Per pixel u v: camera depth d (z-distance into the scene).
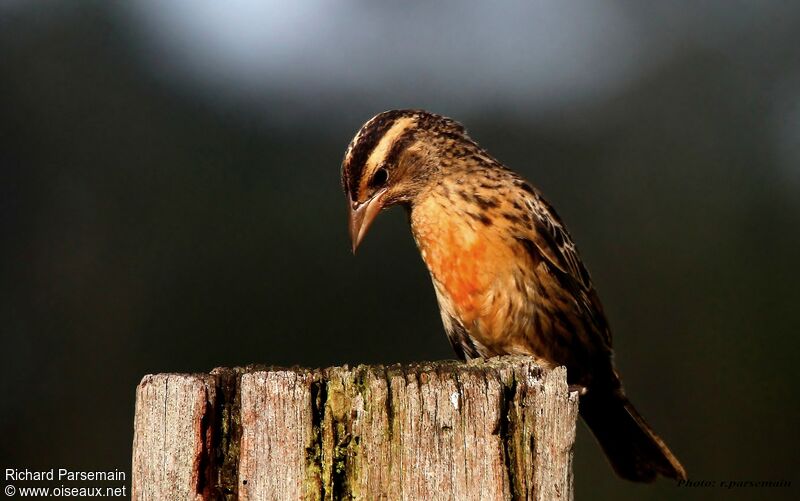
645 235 16.14
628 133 17.17
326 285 13.96
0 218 13.33
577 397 5.34
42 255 13.38
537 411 5.20
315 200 14.36
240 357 13.41
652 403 15.30
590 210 16.53
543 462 5.18
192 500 5.04
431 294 14.12
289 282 13.84
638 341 15.55
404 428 5.02
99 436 12.82
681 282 15.79
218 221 13.95
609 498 14.23
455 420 5.02
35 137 13.73
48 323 13.13
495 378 5.11
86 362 13.12
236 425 5.14
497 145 16.97
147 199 13.88
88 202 13.68
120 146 14.02
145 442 5.11
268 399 5.05
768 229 16.03
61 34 14.28
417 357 13.86
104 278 13.43
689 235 16.08
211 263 13.76
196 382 5.11
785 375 15.15
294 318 13.71
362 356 13.70
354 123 15.61
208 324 13.53
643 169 16.83
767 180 16.47
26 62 14.03
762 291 15.62
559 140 17.05
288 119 15.02
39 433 12.76
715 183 16.50
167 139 14.18
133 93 14.30
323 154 14.88
